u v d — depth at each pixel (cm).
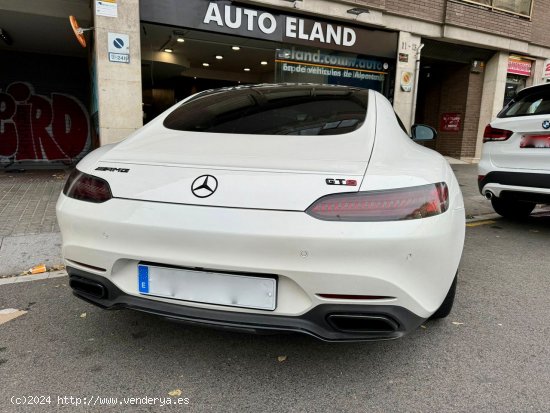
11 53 1171
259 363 235
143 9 748
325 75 991
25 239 430
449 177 234
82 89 1265
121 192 205
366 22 973
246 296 192
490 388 216
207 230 186
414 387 216
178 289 200
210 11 812
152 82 1324
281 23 895
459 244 231
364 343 258
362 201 183
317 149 218
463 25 1123
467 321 290
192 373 226
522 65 1338
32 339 259
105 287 212
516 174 488
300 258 181
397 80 1065
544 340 266
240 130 254
